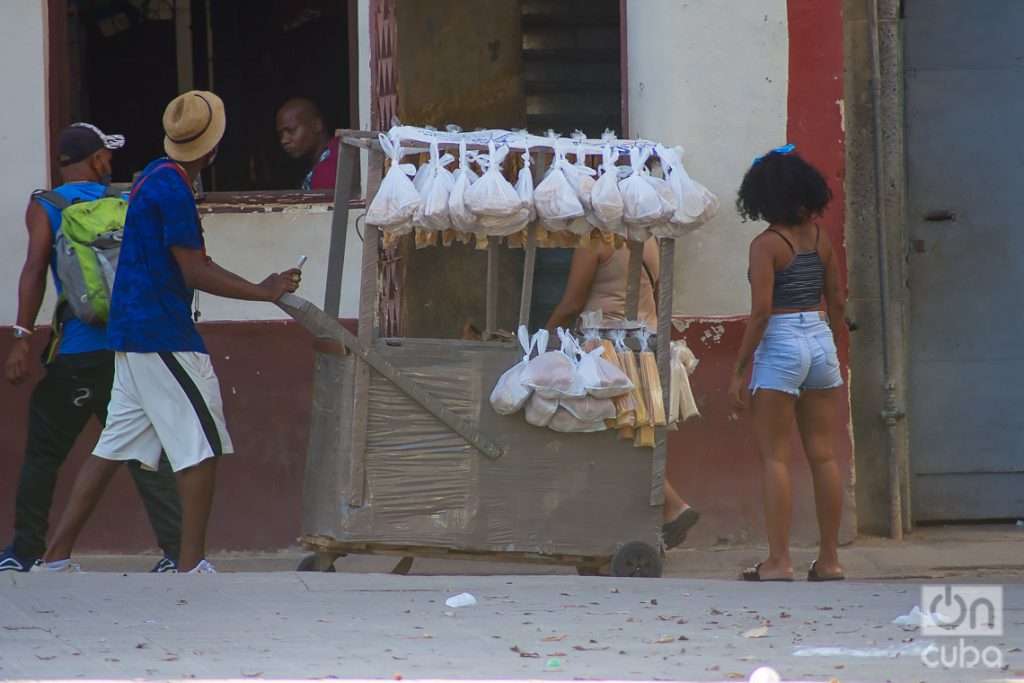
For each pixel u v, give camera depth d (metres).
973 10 33.91
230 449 26.05
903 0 33.88
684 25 31.02
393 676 18.38
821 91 31.06
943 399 34.22
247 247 31.88
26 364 27.53
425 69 34.66
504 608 23.05
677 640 20.80
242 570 30.78
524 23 40.19
